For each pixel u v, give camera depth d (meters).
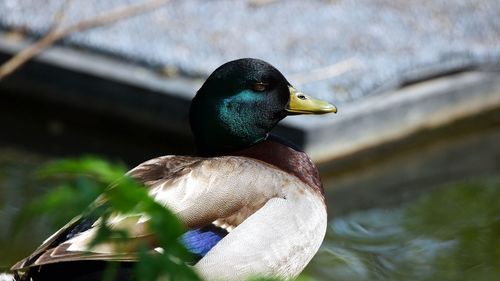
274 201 6.82
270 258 6.75
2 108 12.13
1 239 9.58
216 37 12.09
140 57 11.73
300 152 7.52
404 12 12.93
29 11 12.38
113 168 3.68
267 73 7.43
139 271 3.75
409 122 11.44
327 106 7.59
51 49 11.95
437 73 11.81
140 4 12.64
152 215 3.65
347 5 12.99
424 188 11.14
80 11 12.42
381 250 9.84
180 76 11.54
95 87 11.70
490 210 10.62
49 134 11.93
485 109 11.97
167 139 11.54
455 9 13.09
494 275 9.35
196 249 6.49
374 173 11.20
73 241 5.91
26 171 11.14
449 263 9.58
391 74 11.56
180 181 6.59
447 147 11.68
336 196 10.95
